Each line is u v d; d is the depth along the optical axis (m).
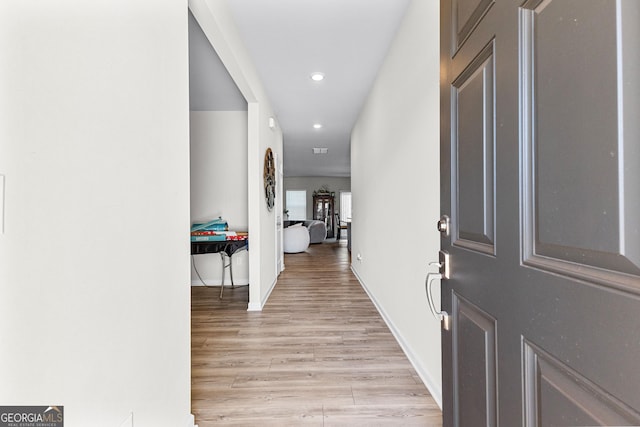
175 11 1.34
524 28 0.63
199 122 4.49
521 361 0.65
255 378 1.98
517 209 0.66
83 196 0.80
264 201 3.78
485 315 0.80
